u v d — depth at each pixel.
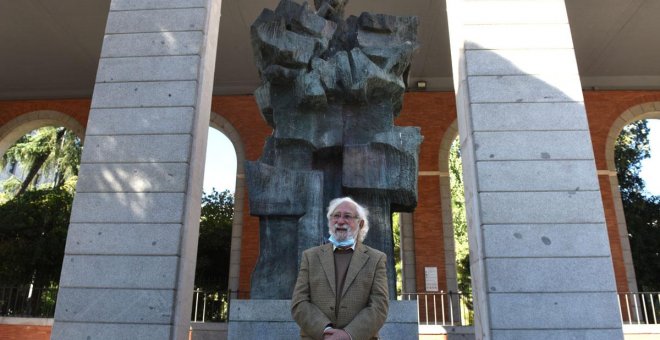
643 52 14.21
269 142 5.70
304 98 5.28
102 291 4.71
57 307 4.68
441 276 13.64
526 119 5.12
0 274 13.17
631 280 13.51
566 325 4.45
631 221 19.08
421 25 12.84
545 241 4.69
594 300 4.51
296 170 5.20
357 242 2.97
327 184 5.41
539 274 4.59
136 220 4.91
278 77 5.47
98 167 5.13
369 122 5.54
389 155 5.28
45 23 12.88
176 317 4.64
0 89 16.20
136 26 5.63
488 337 4.48
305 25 5.63
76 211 4.99
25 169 22.55
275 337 4.54
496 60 5.35
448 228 14.09
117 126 5.25
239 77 15.58
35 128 16.41
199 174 5.32
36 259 13.23
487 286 4.57
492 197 4.84
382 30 5.84
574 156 4.98
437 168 14.77
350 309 2.75
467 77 5.30
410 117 15.38
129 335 4.55
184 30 5.56
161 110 5.27
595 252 4.65
